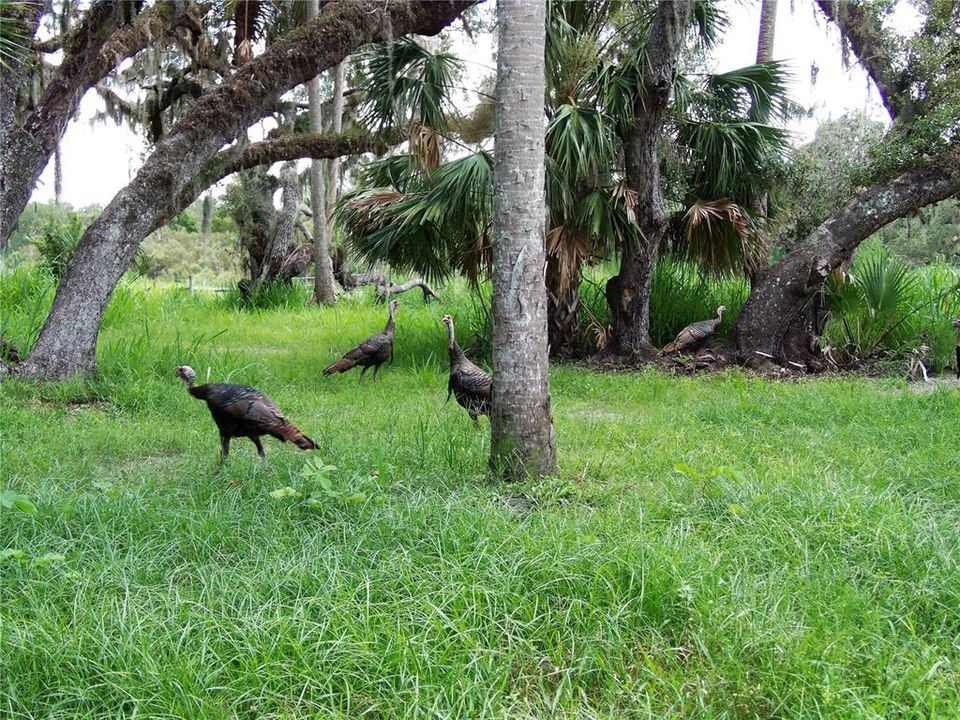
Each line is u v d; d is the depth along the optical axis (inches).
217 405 246.7
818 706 132.8
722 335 553.0
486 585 167.2
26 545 187.8
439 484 245.6
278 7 687.1
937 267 671.1
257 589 168.6
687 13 452.1
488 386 314.2
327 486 209.5
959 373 466.6
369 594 161.8
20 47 349.4
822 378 482.0
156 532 197.5
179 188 397.7
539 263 245.0
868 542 193.6
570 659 149.4
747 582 169.9
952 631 161.8
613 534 192.2
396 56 462.6
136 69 588.4
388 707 136.3
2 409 332.2
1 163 379.2
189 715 131.2
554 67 477.4
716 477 231.5
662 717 134.6
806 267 504.4
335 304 892.0
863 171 510.0
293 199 917.2
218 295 994.1
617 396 412.8
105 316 630.5
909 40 505.0
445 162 487.2
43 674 140.6
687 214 500.1
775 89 518.0
